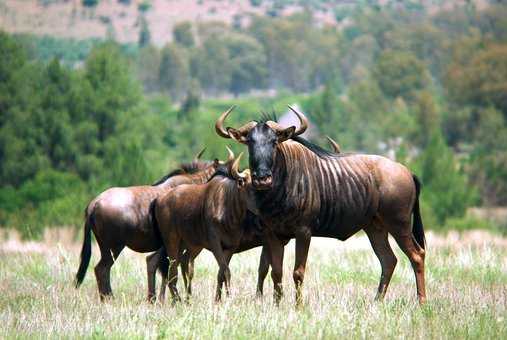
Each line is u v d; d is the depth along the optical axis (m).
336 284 49.66
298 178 41.62
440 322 36.78
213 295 45.34
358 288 48.47
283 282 49.44
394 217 44.38
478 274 54.72
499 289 48.75
